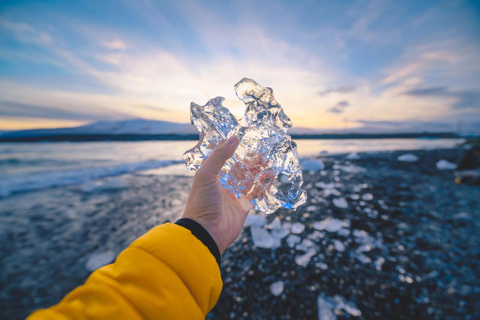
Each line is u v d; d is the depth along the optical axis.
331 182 3.82
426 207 2.67
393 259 1.68
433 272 1.51
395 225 2.22
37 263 1.78
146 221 2.57
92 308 0.35
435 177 4.12
